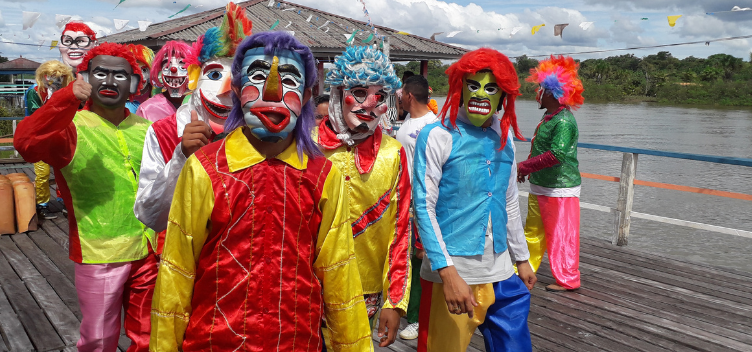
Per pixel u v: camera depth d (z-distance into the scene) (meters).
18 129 2.27
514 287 2.53
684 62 135.62
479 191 2.41
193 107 2.43
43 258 5.05
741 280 4.76
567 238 4.38
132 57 2.65
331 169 1.65
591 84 121.44
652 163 25.02
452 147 2.40
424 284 2.50
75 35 6.10
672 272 4.96
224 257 1.52
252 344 1.52
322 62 12.84
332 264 1.66
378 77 2.20
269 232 1.54
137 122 2.74
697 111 81.19
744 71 126.56
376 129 2.38
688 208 16.20
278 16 14.41
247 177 1.53
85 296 2.52
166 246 1.56
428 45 15.23
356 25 14.70
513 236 2.62
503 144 2.44
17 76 30.92
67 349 3.32
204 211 1.51
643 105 101.69
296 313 1.58
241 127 1.60
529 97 110.44
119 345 3.42
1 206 5.71
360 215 2.32
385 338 2.25
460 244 2.41
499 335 2.51
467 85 2.38
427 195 2.36
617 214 5.82
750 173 22.38
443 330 2.44
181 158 1.74
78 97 2.23
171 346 1.55
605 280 4.73
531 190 4.52
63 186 2.51
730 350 3.44
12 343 3.38
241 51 1.57
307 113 1.64
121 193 2.54
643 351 3.42
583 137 36.19
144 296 2.61
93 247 2.50
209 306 1.53
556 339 3.57
